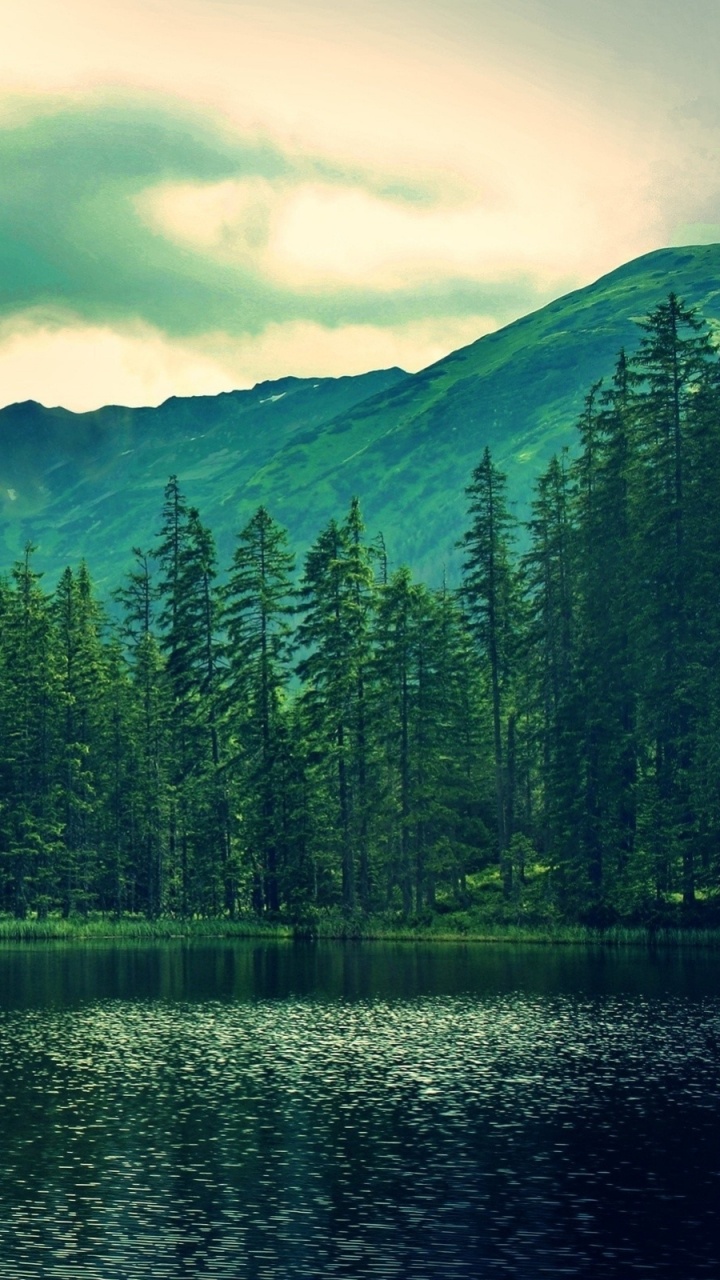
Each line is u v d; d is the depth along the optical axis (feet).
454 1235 76.43
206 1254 73.72
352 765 266.36
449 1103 106.11
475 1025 141.28
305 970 193.06
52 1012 153.07
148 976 187.83
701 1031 136.46
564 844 234.17
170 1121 101.09
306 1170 88.17
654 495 230.68
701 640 222.07
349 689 263.08
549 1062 121.70
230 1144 94.58
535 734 257.75
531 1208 80.53
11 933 268.82
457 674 270.46
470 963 198.08
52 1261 72.74
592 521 243.19
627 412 236.02
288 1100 107.34
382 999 160.45
